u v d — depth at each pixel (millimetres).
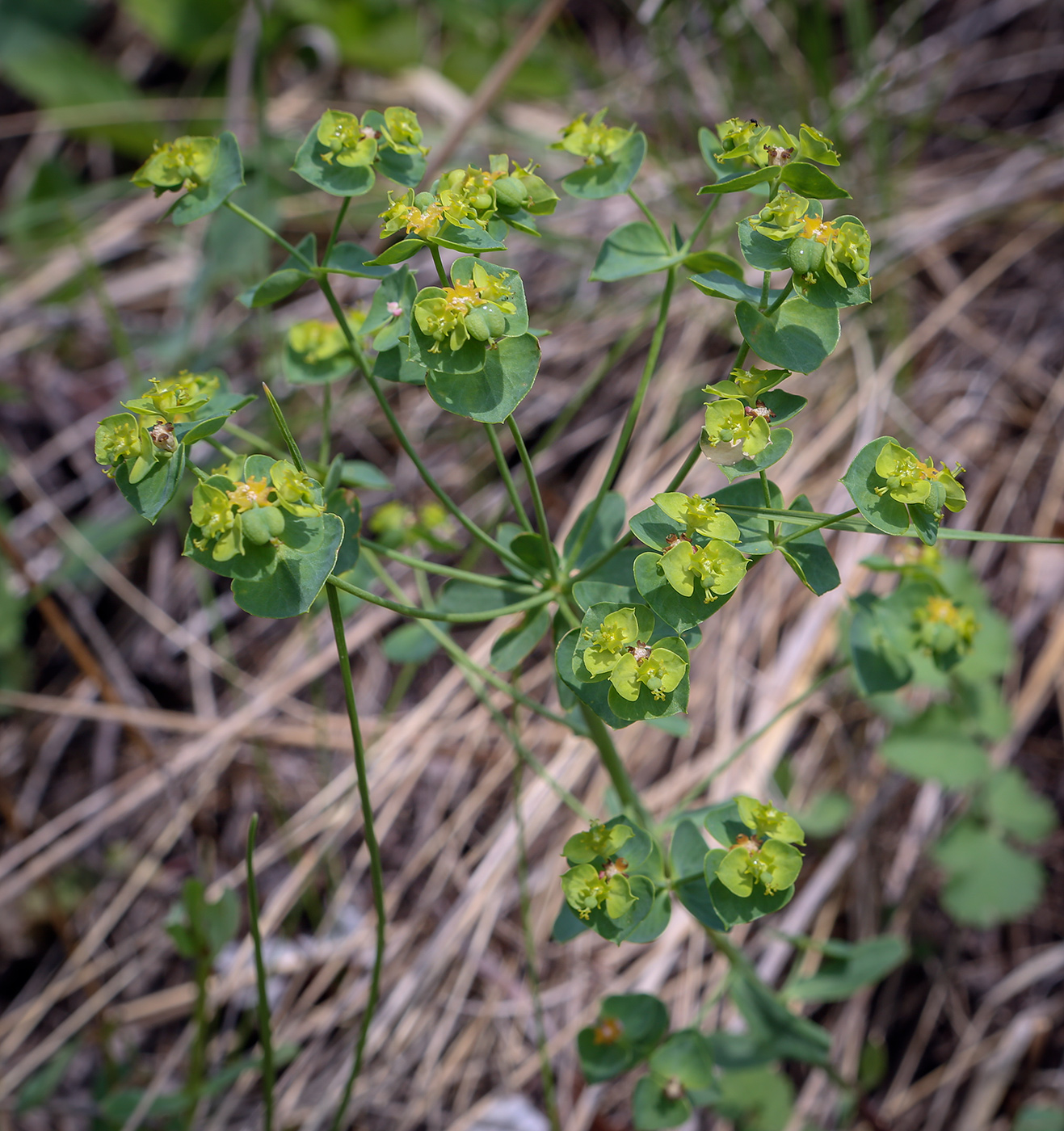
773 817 284
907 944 454
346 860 468
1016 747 483
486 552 527
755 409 277
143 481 273
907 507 274
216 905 358
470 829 473
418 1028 424
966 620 340
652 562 271
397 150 296
